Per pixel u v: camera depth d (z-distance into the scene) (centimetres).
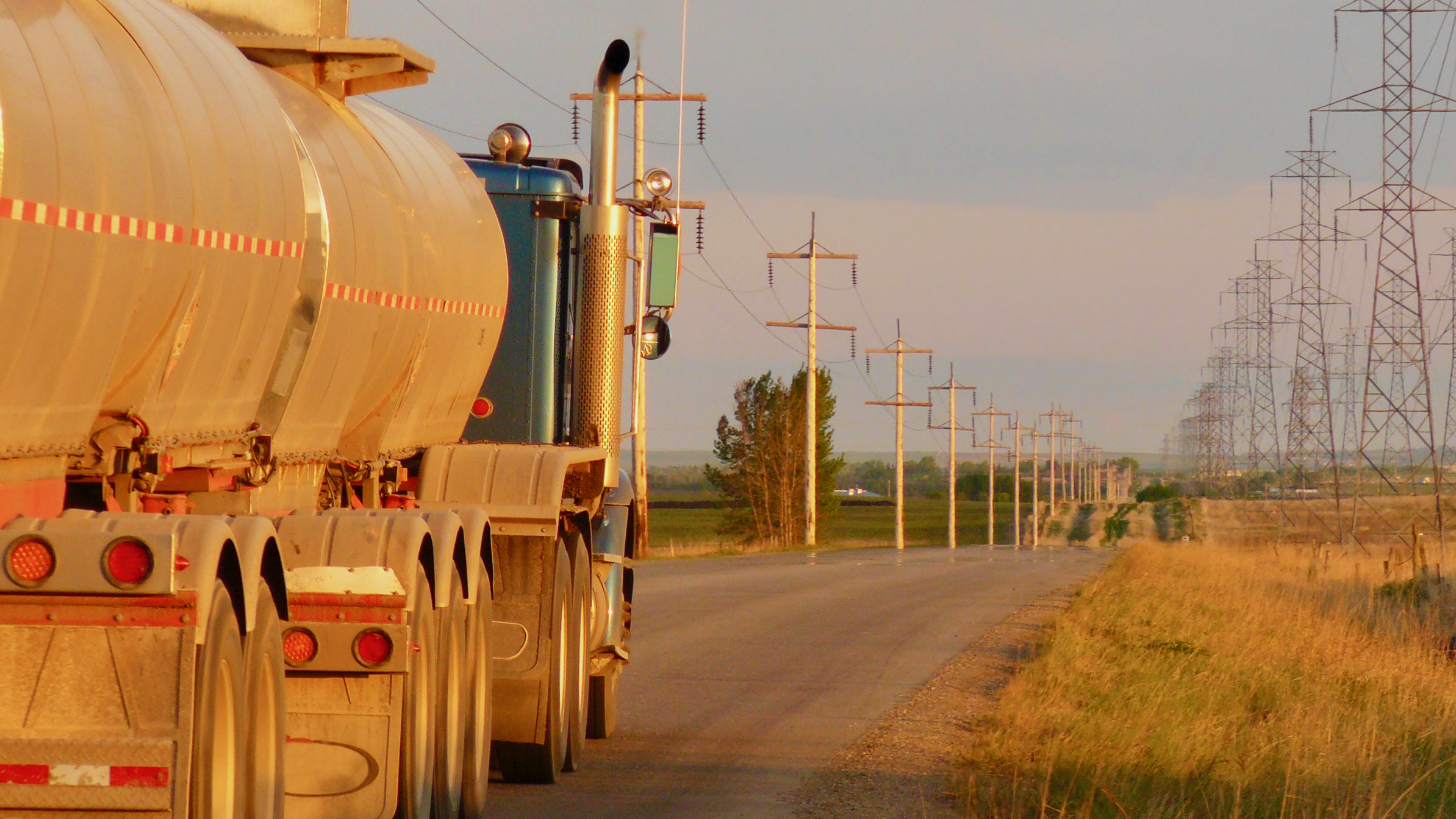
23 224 965
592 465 2386
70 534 962
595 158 2509
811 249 14325
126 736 973
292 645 1428
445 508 1873
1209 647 3878
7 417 1025
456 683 1656
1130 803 1891
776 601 5591
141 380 1228
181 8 1508
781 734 2575
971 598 6072
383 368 1842
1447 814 2011
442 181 2092
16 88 971
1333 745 2206
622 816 1877
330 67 1803
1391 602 5991
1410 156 10219
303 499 1695
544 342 2503
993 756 2273
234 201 1330
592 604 2402
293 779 1446
